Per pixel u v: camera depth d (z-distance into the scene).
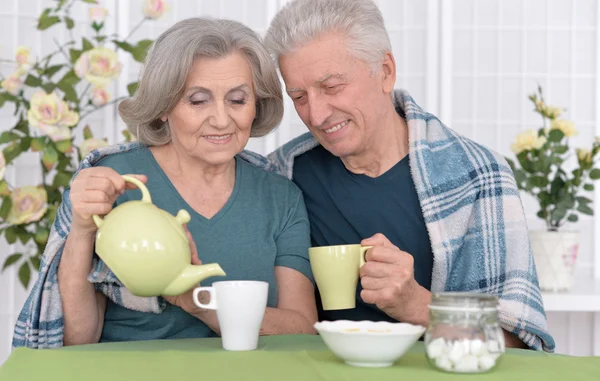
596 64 3.48
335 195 2.10
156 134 1.91
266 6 3.41
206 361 1.30
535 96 3.01
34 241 3.13
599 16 3.48
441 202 2.01
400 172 2.07
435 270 1.99
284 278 1.93
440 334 1.24
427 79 3.41
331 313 2.08
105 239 1.40
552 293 2.79
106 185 1.47
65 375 1.19
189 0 3.42
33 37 3.35
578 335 3.49
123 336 1.84
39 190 2.94
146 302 1.78
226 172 1.95
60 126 2.94
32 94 3.17
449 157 2.05
